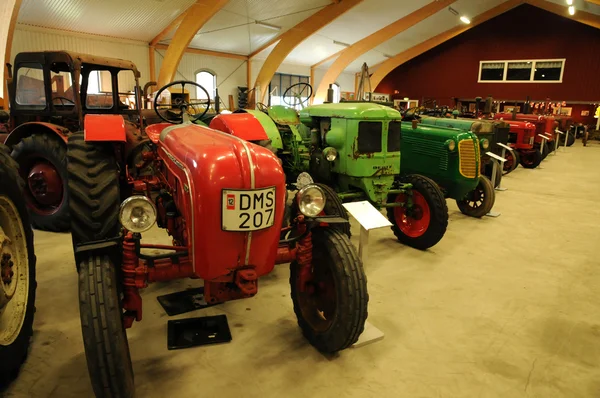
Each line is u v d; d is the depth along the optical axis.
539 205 5.53
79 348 2.12
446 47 20.53
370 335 2.26
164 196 2.31
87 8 8.88
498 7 17.59
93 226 2.58
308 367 2.01
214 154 1.64
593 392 1.89
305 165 4.07
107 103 4.48
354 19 13.89
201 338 2.21
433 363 2.08
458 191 4.23
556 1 16.11
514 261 3.47
